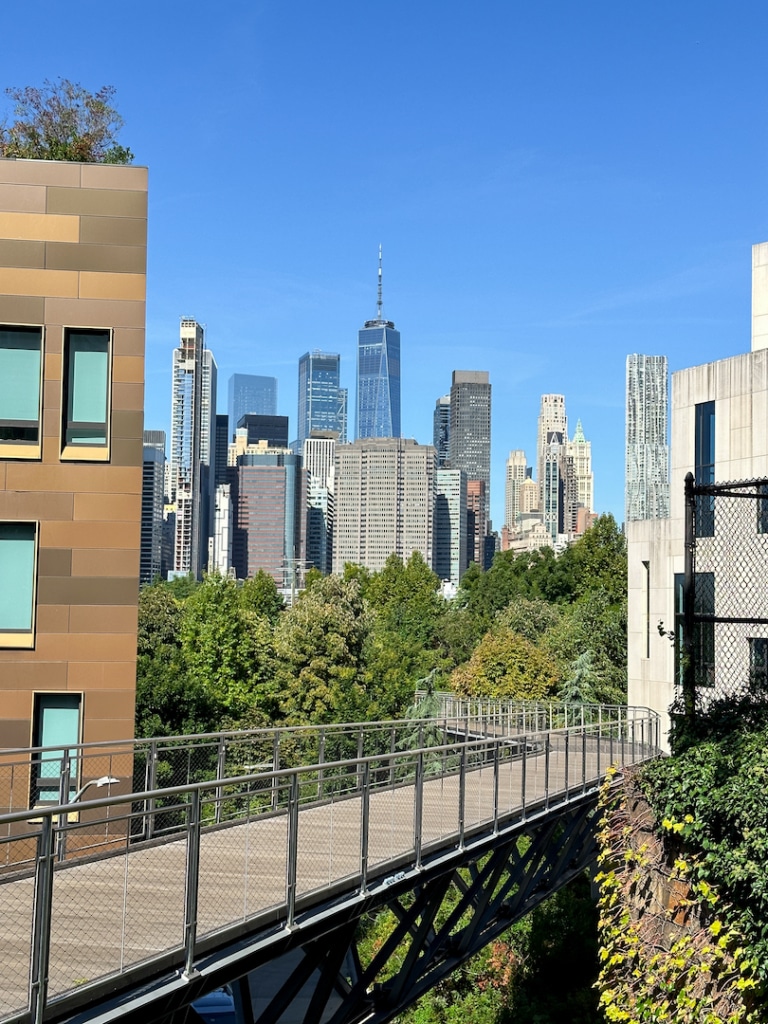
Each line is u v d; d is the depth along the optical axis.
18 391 16.70
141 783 16.89
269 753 26.12
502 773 19.92
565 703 50.81
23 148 29.48
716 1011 9.68
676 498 37.78
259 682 55.62
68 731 16.66
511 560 117.56
